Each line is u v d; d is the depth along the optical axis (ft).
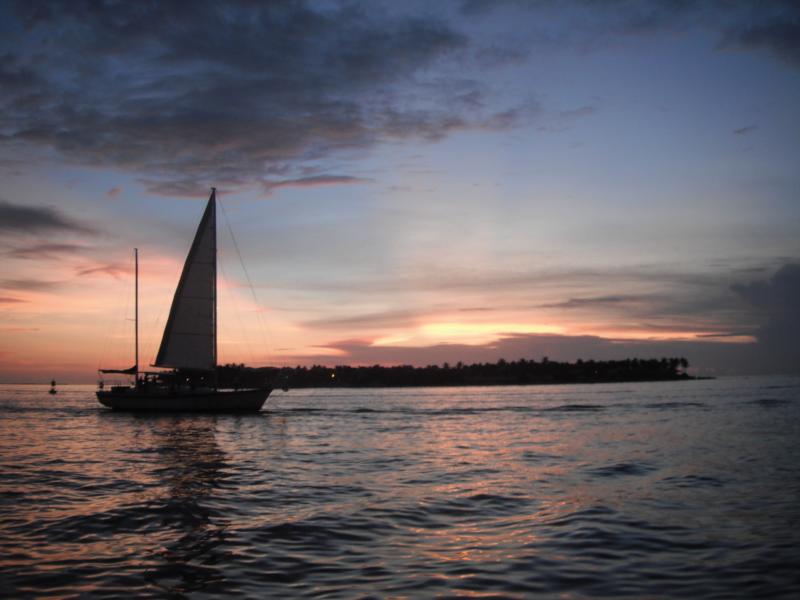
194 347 185.26
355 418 181.98
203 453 94.99
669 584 32.91
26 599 30.68
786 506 52.60
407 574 34.47
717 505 53.16
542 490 61.11
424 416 192.54
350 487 63.31
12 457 89.56
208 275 186.91
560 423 159.94
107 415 185.37
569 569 35.37
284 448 102.53
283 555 38.27
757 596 31.17
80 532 43.91
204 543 41.04
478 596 31.01
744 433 124.16
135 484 64.95
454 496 57.93
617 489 61.52
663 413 196.75
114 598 30.81
